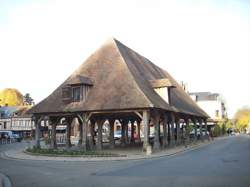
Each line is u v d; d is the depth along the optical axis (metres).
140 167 17.70
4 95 129.75
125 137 39.59
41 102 32.16
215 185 11.40
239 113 97.50
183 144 39.59
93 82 31.30
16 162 22.27
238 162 18.92
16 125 82.56
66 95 30.72
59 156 25.48
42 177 14.62
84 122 29.39
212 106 93.75
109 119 34.91
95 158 23.91
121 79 30.45
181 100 42.25
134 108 27.58
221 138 63.97
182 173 14.65
